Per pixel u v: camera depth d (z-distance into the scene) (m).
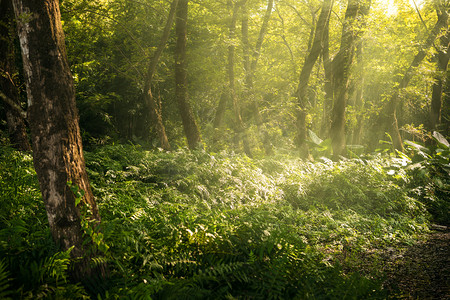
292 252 4.22
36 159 3.29
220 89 14.84
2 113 12.56
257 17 16.75
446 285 4.42
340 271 4.40
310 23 17.52
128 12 13.76
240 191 8.20
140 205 6.08
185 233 4.42
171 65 16.47
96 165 8.34
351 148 14.50
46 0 3.24
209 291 3.40
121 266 3.50
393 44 15.00
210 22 13.55
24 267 3.34
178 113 19.30
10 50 9.63
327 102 14.89
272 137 15.92
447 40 16.33
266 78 17.12
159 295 3.36
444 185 11.22
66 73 3.36
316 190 9.33
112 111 17.91
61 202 3.31
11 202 5.43
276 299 3.51
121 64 15.83
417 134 17.05
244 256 4.27
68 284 3.21
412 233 7.32
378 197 9.22
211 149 14.31
